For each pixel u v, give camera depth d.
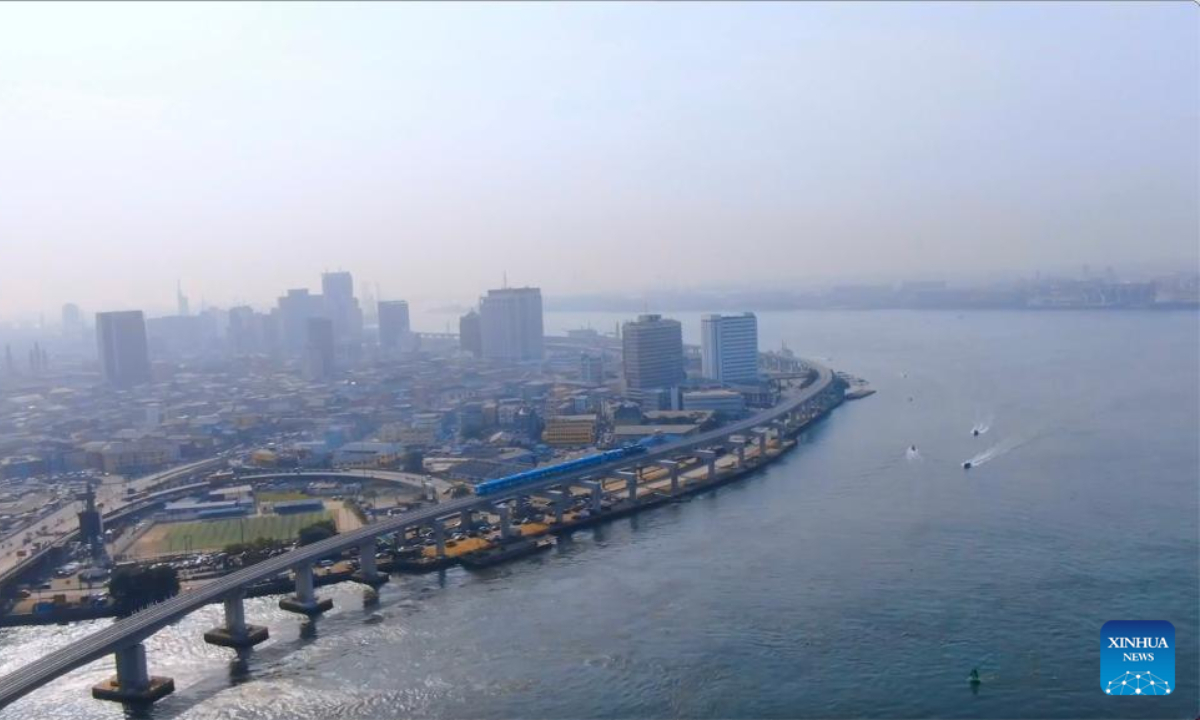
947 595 152.75
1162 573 158.50
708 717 118.69
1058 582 156.25
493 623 154.50
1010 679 124.31
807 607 151.38
